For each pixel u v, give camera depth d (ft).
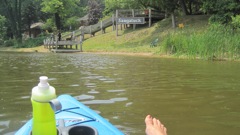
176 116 17.94
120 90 25.13
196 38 59.77
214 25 67.87
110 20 112.98
